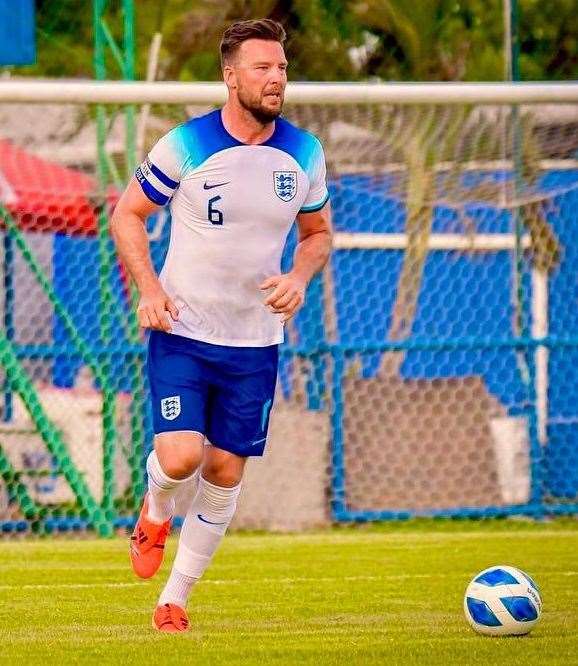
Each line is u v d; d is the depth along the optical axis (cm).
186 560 1777
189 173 1659
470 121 3584
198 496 1761
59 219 3666
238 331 1691
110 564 2762
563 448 3959
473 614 1775
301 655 1623
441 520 3756
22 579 2514
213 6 4209
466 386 3816
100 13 3616
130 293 3569
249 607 2123
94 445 3700
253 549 3041
